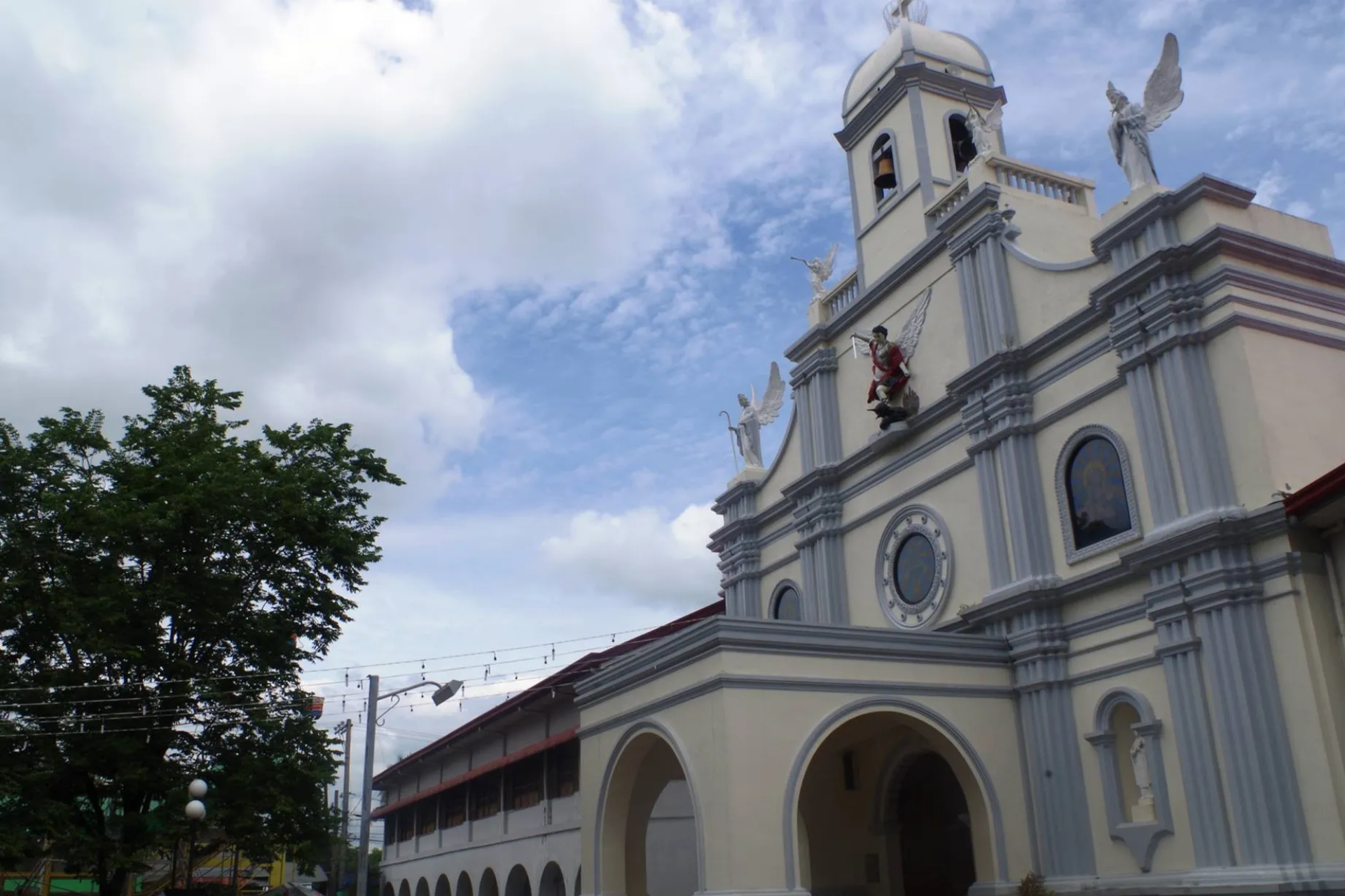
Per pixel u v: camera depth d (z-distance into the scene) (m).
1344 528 15.74
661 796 30.09
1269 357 17.05
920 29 28.16
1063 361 20.06
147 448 26.00
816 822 22.20
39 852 22.72
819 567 25.59
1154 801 17.22
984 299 22.12
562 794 33.03
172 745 24.42
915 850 22.02
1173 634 17.00
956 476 22.11
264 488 25.28
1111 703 18.19
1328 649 15.52
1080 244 23.06
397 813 51.41
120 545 23.78
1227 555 16.41
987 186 22.36
